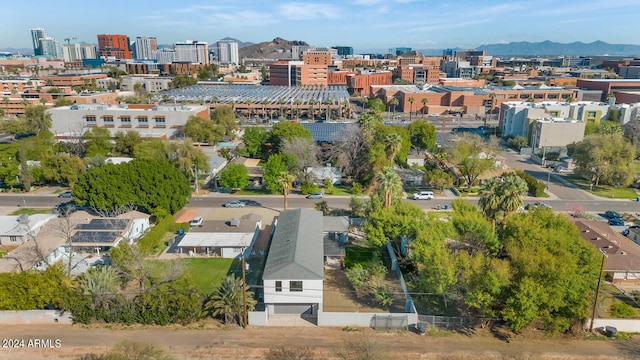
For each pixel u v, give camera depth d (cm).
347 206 8869
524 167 12050
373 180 9894
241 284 5159
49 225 6900
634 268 5884
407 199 9388
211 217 8194
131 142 11738
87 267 6159
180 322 4934
